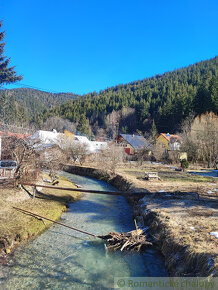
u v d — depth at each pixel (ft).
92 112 311.88
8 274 19.48
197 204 35.22
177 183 57.82
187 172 85.92
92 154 129.70
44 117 295.07
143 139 168.25
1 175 50.88
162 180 63.26
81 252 24.16
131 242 25.16
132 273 19.90
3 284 18.03
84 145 123.65
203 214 29.30
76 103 368.48
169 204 35.37
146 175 67.05
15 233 26.35
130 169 94.17
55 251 24.20
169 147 155.63
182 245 19.97
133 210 40.91
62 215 37.86
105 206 45.62
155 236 25.88
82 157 116.57
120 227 32.65
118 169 92.02
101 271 20.30
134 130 239.50
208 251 17.66
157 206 34.55
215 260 15.89
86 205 45.85
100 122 284.82
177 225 25.11
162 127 199.41
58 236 28.45
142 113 240.32
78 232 30.19
